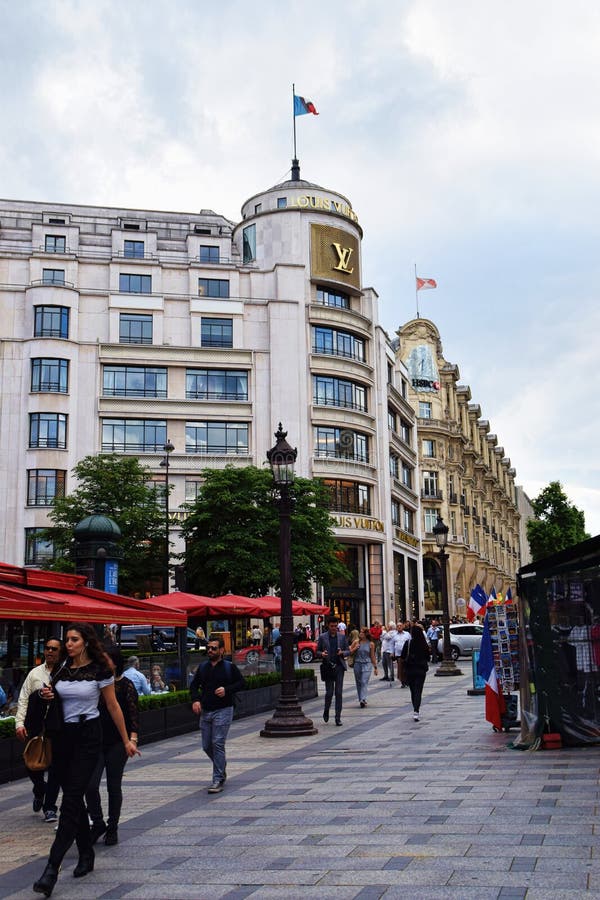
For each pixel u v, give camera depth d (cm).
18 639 1479
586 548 1157
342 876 634
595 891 563
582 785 918
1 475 4753
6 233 5647
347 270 5719
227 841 763
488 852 670
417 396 7538
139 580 3953
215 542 3744
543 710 1230
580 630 1253
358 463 5428
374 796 924
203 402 5134
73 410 4909
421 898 572
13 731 1233
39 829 872
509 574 10212
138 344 5103
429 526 7150
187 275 5381
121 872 685
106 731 792
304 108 6269
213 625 3788
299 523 3825
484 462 9050
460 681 2714
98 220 6475
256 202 5956
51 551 4684
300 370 5338
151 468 4978
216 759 1023
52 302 4975
